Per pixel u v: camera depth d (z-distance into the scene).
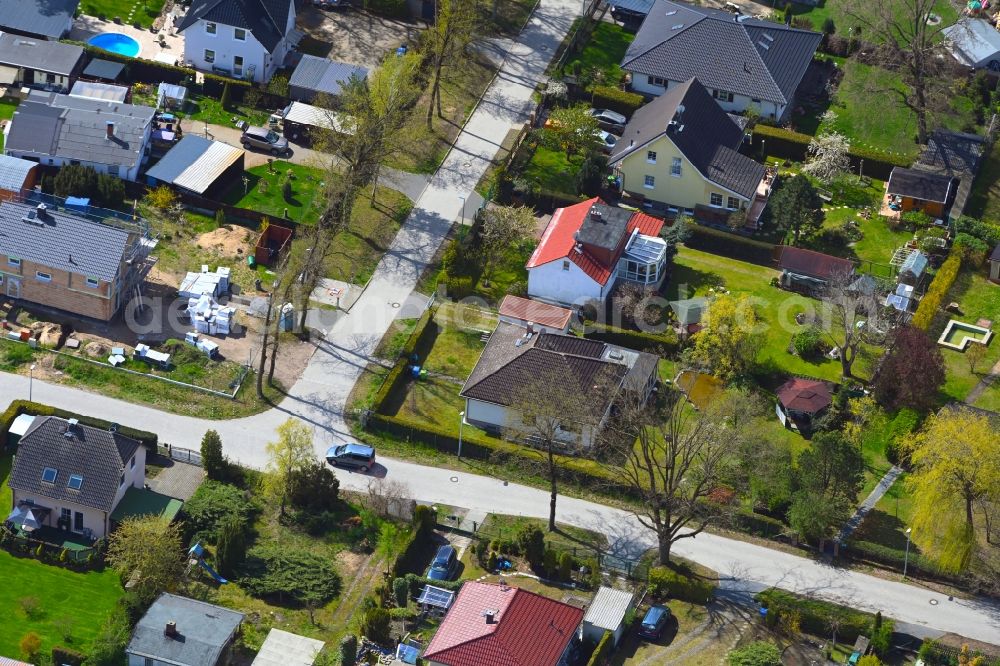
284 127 169.50
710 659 121.19
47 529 127.81
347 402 142.50
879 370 145.50
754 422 139.75
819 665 121.31
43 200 155.50
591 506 135.00
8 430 134.12
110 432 128.50
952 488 127.94
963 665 120.62
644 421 130.38
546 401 131.62
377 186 165.38
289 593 123.50
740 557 130.75
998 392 147.75
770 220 166.12
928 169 171.50
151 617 117.75
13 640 117.62
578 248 152.12
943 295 156.88
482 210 162.00
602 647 119.50
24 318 146.38
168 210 158.12
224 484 132.50
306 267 143.88
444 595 122.75
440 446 139.00
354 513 132.12
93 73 170.75
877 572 130.12
